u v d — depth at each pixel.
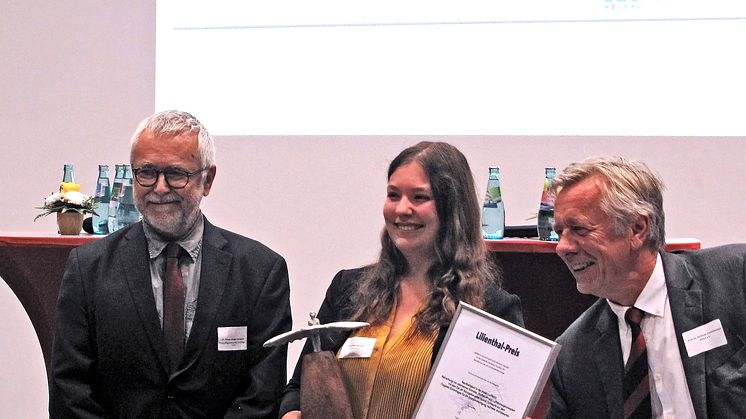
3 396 4.80
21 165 4.58
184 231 2.60
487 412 2.11
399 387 2.26
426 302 2.34
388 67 4.23
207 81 4.39
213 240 2.67
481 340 2.15
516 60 4.12
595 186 2.18
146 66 4.45
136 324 2.54
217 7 4.37
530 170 4.12
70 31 4.52
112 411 2.57
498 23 4.12
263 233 4.42
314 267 4.40
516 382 2.10
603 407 2.27
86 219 3.41
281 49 4.33
